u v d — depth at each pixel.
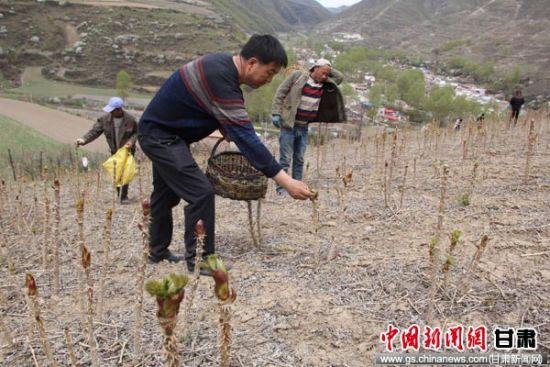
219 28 118.69
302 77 6.35
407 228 4.74
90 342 2.42
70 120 37.53
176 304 1.37
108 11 110.81
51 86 86.12
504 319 3.15
